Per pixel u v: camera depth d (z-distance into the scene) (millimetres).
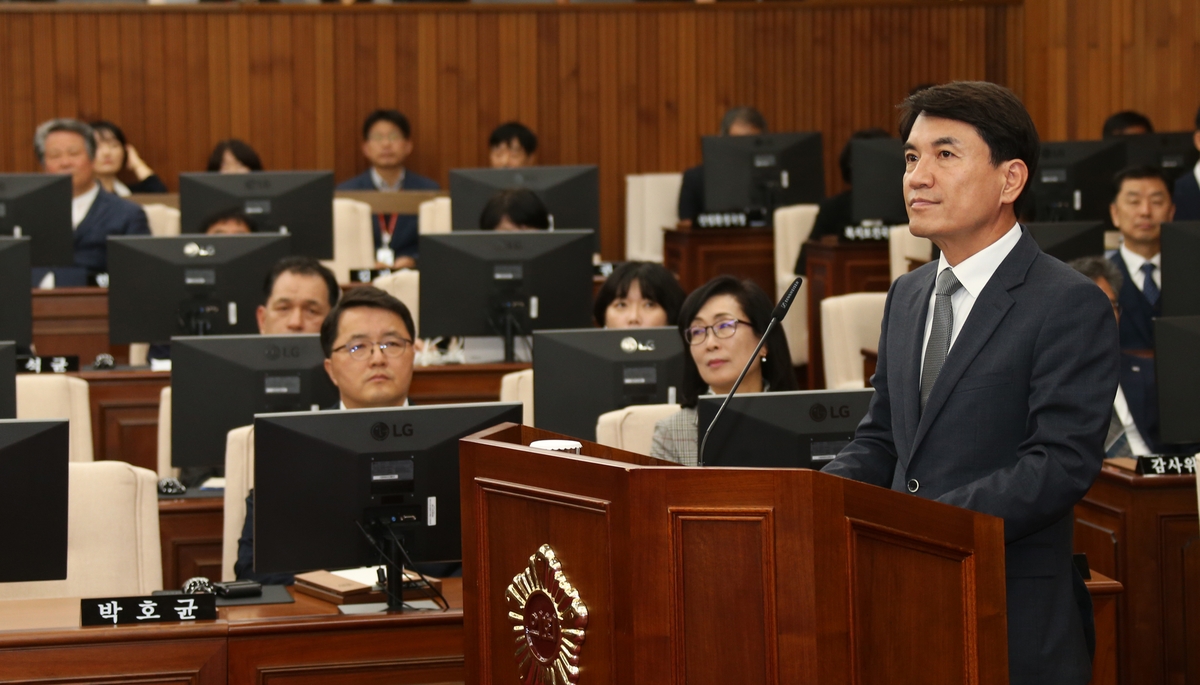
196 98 10344
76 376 5914
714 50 10750
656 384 5004
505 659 2279
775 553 2025
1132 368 5293
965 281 2531
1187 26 10648
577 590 2137
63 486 3191
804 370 8828
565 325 6301
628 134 10758
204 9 10305
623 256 10820
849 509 2070
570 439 2463
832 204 8758
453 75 10586
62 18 10164
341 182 10516
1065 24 10664
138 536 3789
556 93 10672
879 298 6852
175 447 4961
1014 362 2459
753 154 9078
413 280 6789
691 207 9773
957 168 2477
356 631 3188
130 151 10055
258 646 3143
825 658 2027
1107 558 4578
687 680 2053
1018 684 2461
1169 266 5930
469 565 2332
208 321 6305
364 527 3279
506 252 6211
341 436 3258
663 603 2049
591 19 10664
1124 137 8711
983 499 2334
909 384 2588
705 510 2037
